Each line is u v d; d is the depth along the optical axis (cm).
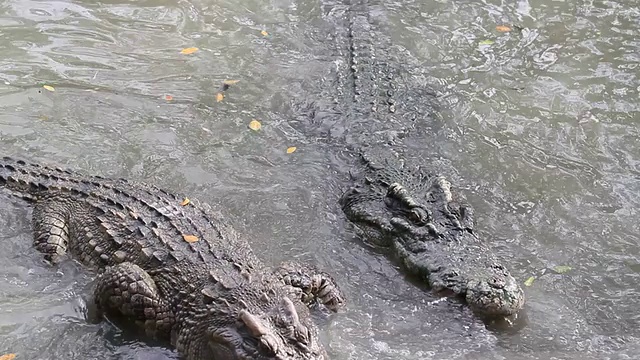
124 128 806
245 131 822
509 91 909
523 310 582
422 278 612
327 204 722
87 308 579
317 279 588
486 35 1031
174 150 779
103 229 617
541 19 1067
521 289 588
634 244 665
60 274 611
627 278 625
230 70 930
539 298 596
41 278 606
